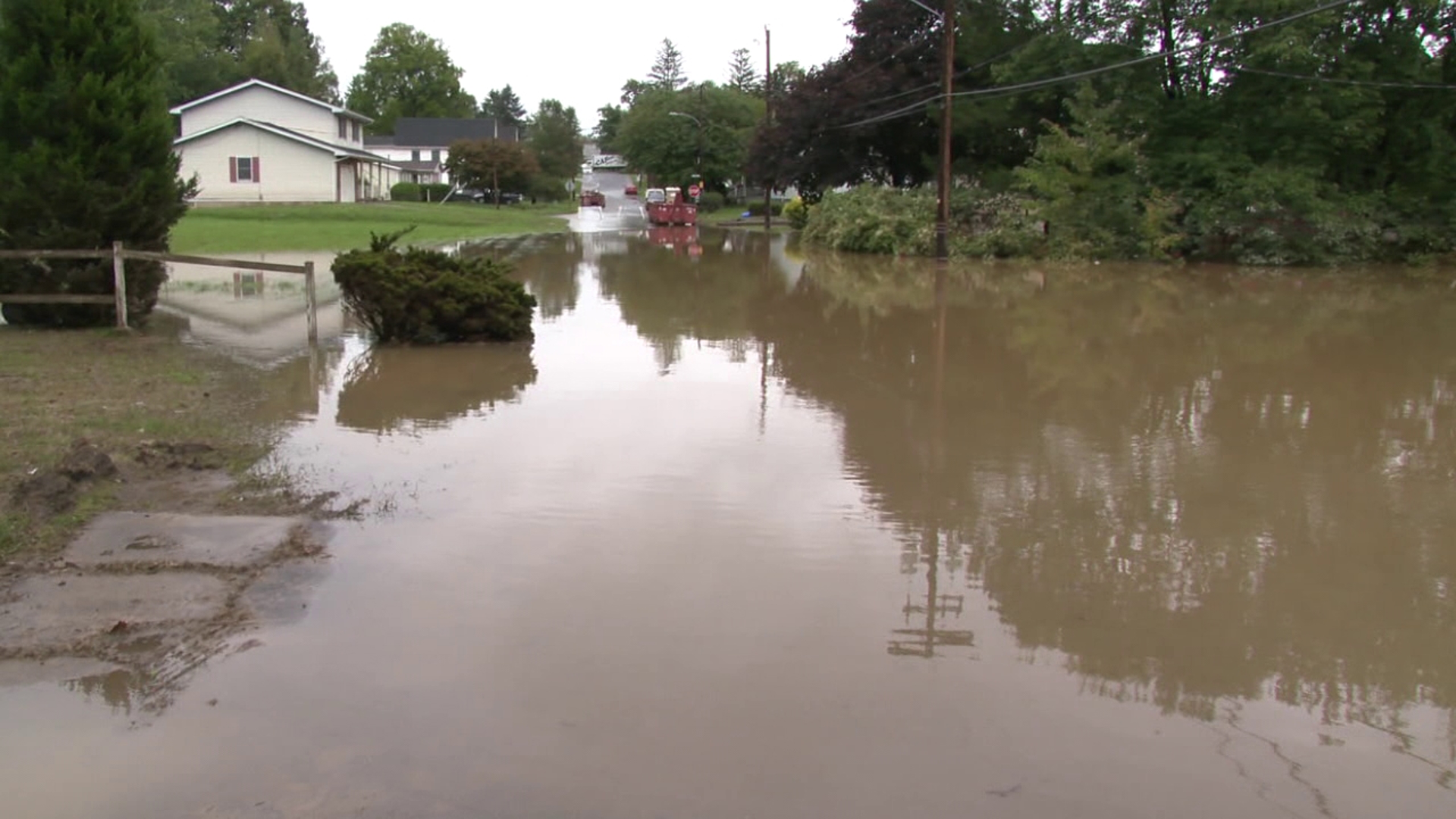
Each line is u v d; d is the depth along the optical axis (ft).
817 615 16.29
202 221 123.85
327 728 12.68
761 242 133.69
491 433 27.96
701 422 29.81
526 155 228.43
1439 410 31.99
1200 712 13.47
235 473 23.29
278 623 15.65
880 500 22.39
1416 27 95.04
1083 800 11.42
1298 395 34.32
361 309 42.86
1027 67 113.60
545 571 17.92
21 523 18.93
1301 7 90.58
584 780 11.65
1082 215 98.22
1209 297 66.13
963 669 14.52
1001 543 19.79
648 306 60.18
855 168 141.90
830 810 11.14
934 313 56.95
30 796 11.28
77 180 41.04
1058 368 39.37
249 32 335.47
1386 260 95.81
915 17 131.54
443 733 12.59
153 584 16.87
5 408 27.76
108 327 43.55
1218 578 18.16
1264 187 91.50
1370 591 17.67
